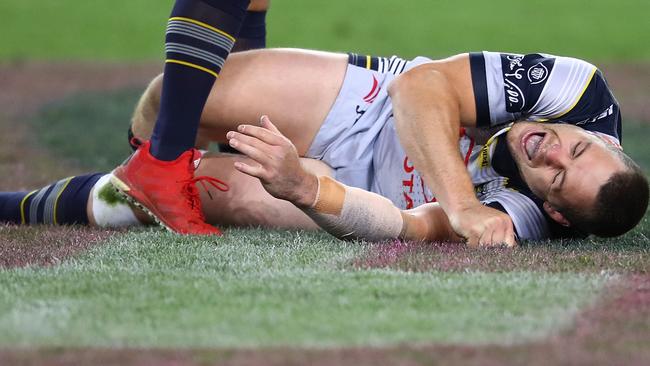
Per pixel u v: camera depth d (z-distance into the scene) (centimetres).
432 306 947
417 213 1295
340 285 1022
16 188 1791
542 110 1281
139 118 1449
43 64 4166
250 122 1382
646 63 4244
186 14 1296
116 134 2622
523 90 1262
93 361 795
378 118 1389
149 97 1418
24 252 1191
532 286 1025
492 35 4753
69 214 1405
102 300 962
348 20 4988
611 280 1055
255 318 903
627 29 4912
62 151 2314
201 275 1067
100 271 1088
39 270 1095
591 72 1298
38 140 2492
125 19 5075
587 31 4875
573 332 869
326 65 1398
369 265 1123
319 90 1384
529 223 1277
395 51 4391
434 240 1289
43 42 4634
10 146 2378
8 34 4738
